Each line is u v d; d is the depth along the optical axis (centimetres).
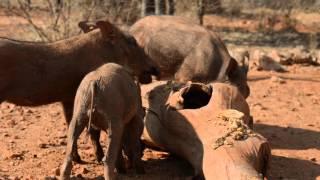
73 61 909
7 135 1068
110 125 796
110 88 797
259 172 802
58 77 896
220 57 1115
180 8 2548
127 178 864
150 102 961
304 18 3312
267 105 1359
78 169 897
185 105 950
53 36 1977
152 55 1138
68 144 786
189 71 1121
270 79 1648
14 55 859
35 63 877
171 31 1139
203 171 798
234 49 2150
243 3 3466
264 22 3094
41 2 2548
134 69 988
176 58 1129
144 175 882
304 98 1445
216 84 944
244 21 3145
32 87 880
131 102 834
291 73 1800
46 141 1041
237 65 1136
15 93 871
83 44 927
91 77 798
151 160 958
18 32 2231
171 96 935
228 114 847
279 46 2506
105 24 941
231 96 917
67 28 1948
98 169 902
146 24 1159
